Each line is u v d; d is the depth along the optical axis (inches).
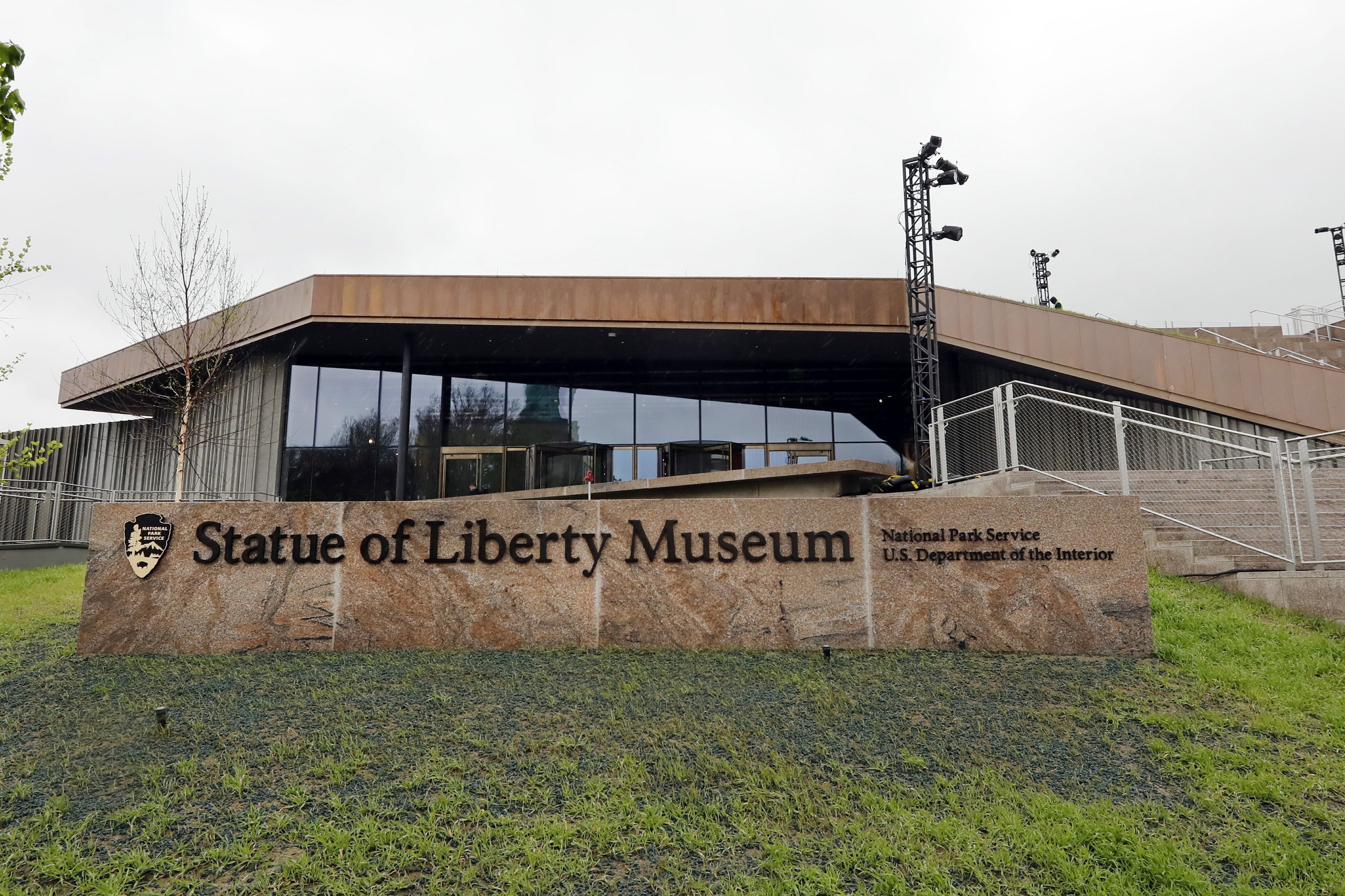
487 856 151.5
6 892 140.9
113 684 253.6
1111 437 692.7
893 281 801.6
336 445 915.4
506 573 311.3
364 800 173.0
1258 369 671.8
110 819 164.2
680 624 305.3
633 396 952.9
